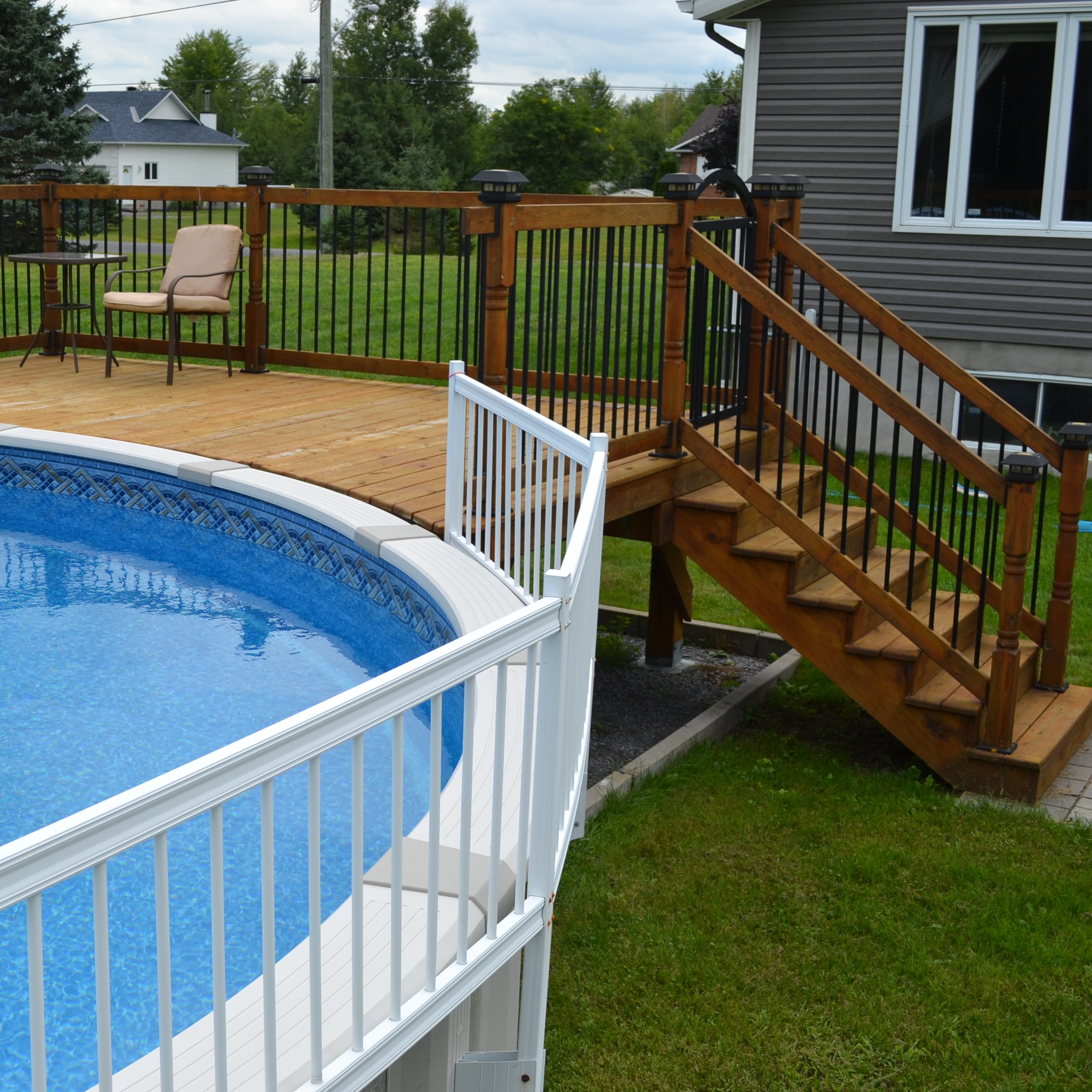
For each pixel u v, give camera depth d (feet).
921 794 14.83
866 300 18.10
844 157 33.99
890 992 10.68
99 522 20.75
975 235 32.86
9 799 11.35
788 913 11.91
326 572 17.31
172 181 183.42
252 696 14.05
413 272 66.90
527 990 8.13
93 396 25.00
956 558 18.16
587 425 18.89
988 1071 9.69
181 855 10.65
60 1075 7.64
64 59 94.79
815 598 16.05
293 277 60.49
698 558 17.16
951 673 15.05
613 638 20.86
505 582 14.03
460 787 9.77
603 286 52.60
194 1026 6.69
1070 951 11.29
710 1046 9.89
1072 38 30.81
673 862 12.87
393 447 20.59
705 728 16.57
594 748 16.62
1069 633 18.58
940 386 17.28
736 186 18.06
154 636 16.01
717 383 18.20
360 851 5.93
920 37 32.40
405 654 15.21
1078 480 16.26
